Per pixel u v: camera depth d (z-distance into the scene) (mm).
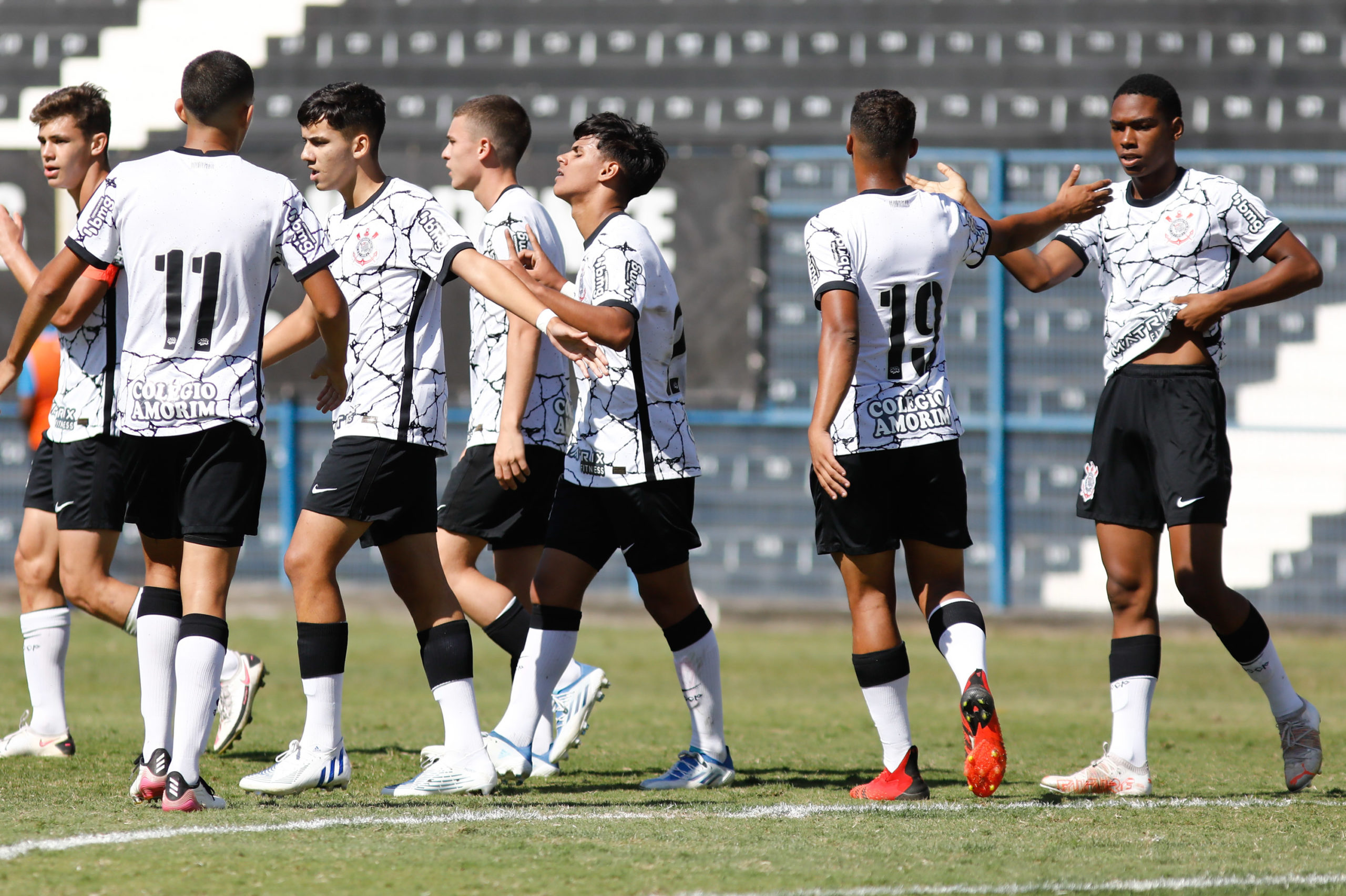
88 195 16266
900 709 14094
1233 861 10883
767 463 38875
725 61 51094
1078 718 22703
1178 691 26812
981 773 12500
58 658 16500
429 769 14016
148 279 12547
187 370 12523
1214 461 14211
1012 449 38156
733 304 38000
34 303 13039
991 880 10180
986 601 38281
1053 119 48938
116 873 10055
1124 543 14516
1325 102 48969
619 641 33750
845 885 9977
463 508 16484
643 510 14453
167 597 13289
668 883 10000
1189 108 48812
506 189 16672
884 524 13805
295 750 13977
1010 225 14344
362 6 53062
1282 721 14742
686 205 38062
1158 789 14945
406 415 13719
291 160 37219
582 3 52719
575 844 11242
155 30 53281
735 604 38219
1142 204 14594
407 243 13703
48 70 53094
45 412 29562
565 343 12992
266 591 38219
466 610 16406
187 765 12508
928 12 51562
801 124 49469
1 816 12227
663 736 19688
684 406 14812
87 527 15375
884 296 13656
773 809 13141
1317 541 37656
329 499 13688
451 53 52250
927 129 48781
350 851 10867
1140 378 14414
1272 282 13922
